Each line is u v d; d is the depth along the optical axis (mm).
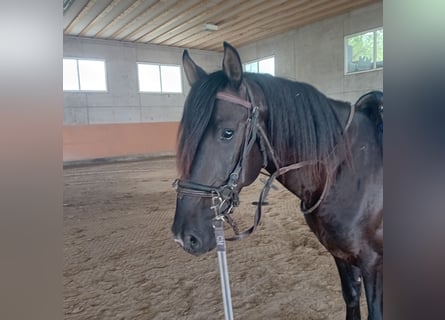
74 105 7762
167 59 8875
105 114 8133
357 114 988
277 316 1534
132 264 2143
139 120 8586
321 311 1563
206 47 9141
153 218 3145
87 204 3713
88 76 7914
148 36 7848
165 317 1559
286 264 2074
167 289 1818
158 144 8477
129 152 8070
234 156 802
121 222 3033
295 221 2924
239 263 2107
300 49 7738
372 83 6488
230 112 796
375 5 6219
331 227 966
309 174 918
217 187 792
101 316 1579
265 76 926
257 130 843
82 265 2137
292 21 7105
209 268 2061
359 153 939
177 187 826
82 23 6738
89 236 2678
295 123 885
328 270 1976
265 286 1812
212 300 1694
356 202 930
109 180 5191
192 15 6355
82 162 7320
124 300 1717
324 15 6828
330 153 910
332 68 7160
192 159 789
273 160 889
